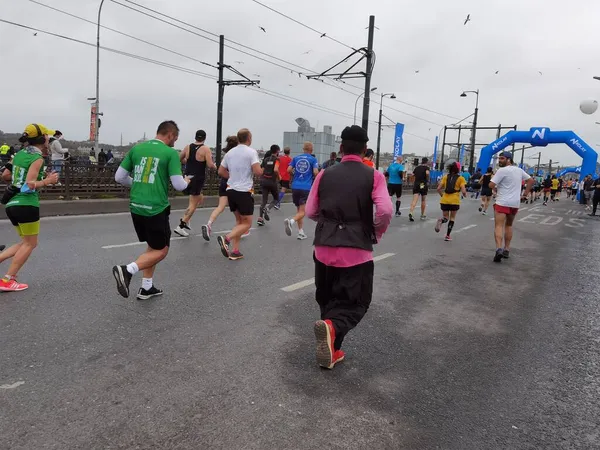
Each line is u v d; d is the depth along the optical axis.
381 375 3.40
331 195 3.30
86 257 6.38
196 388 3.05
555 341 4.26
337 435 2.63
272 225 10.59
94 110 26.39
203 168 8.45
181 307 4.59
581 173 28.48
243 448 2.47
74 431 2.53
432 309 5.01
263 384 3.16
